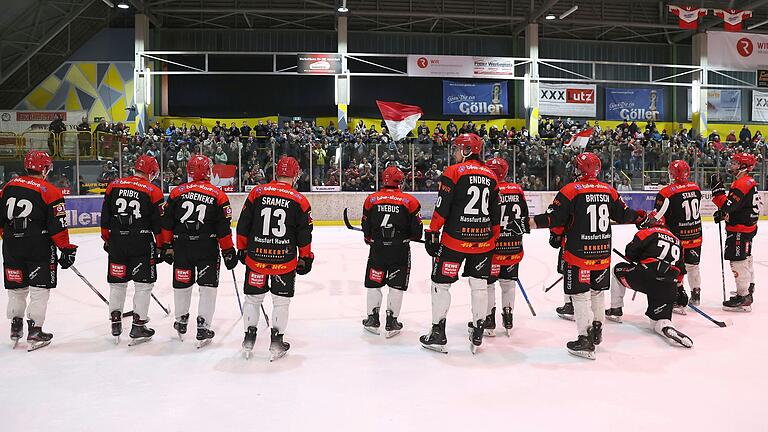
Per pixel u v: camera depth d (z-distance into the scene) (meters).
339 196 17.92
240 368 4.62
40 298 5.09
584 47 26.61
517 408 3.82
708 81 26.23
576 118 26.08
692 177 19.11
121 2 22.34
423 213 17.78
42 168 5.07
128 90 24.03
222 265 10.25
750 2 23.23
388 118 17.80
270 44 25.20
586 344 4.84
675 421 3.62
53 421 3.60
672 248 5.41
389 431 3.46
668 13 24.94
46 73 23.80
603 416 3.70
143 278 5.18
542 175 18.25
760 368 4.64
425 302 7.26
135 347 5.20
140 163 5.22
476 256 4.89
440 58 22.33
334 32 25.34
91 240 14.05
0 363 4.74
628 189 18.62
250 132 21.09
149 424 3.55
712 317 6.33
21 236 4.96
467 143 4.86
